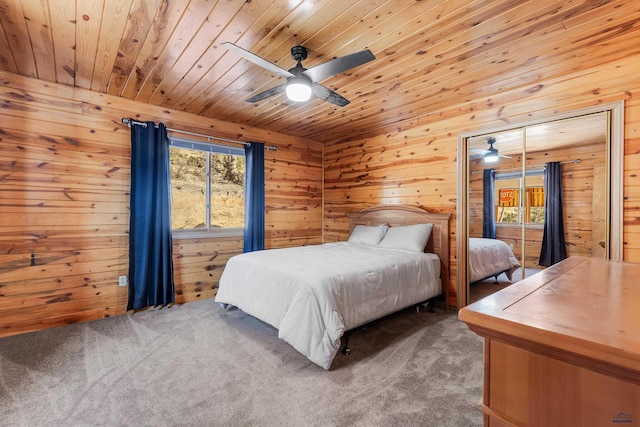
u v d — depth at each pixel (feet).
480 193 10.64
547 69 8.07
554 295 2.60
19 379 6.26
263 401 5.61
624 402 1.47
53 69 8.22
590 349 1.53
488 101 9.96
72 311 9.38
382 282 8.40
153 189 10.57
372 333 8.70
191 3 5.50
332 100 8.45
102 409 5.35
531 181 9.46
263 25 6.11
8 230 8.49
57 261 9.17
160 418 5.14
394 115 11.78
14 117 8.55
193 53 7.27
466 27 6.18
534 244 9.46
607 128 7.85
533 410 1.76
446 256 11.00
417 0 5.38
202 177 12.53
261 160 13.57
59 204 9.21
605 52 7.24
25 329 8.66
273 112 11.59
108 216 10.02
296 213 15.37
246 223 13.11
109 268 10.03
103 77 8.68
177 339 8.21
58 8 5.66
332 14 5.77
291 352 7.51
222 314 10.17
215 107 11.09
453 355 7.38
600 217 8.14
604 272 3.77
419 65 7.78
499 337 1.90
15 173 8.59
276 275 7.98
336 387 6.05
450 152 11.07
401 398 5.70
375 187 13.87
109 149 10.02
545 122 8.83
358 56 6.02
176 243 11.44
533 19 5.92
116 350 7.55
